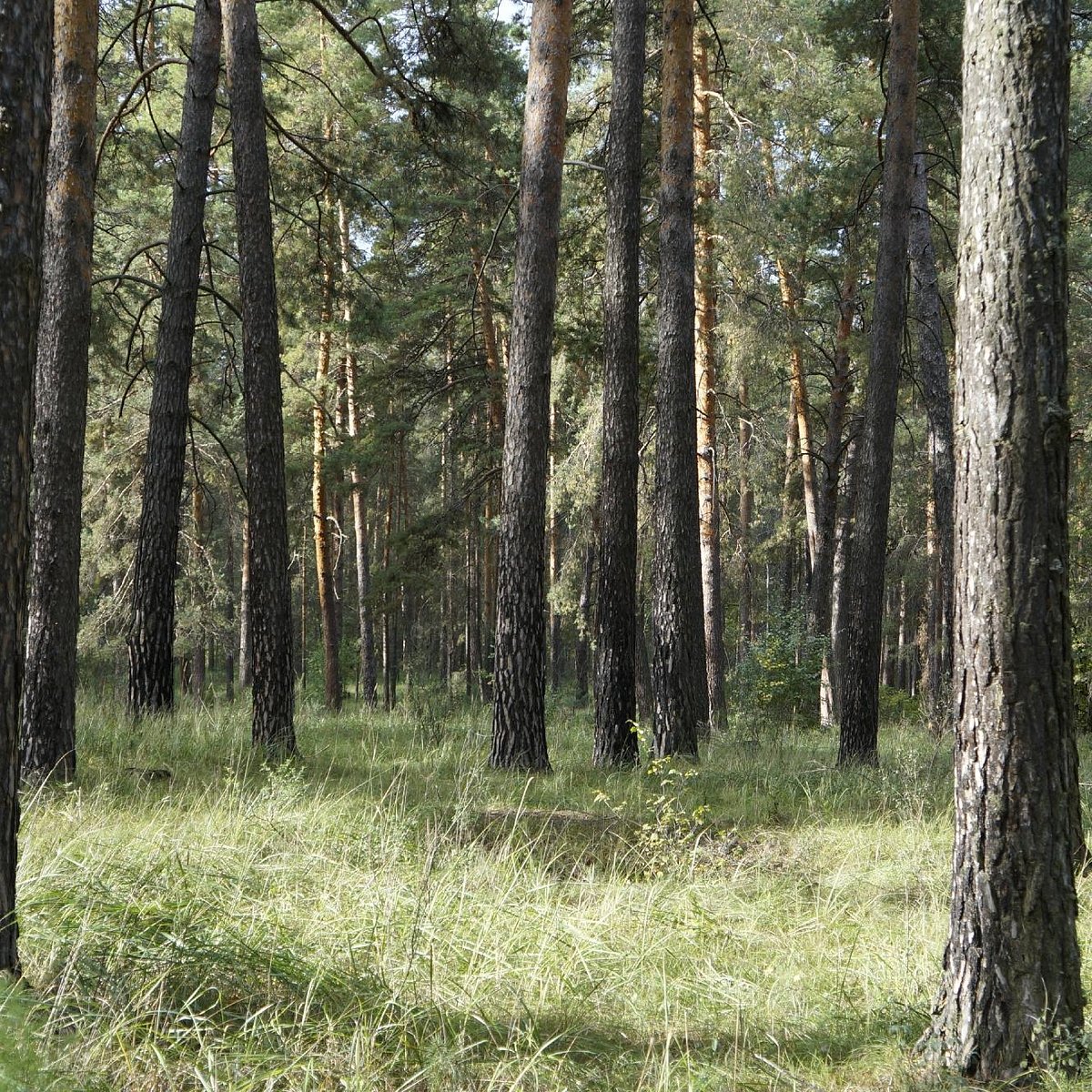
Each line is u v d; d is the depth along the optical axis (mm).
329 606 24422
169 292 12648
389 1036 3764
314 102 19156
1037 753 3904
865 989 4773
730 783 10883
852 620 12836
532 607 11547
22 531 3705
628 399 12445
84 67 9234
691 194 12750
